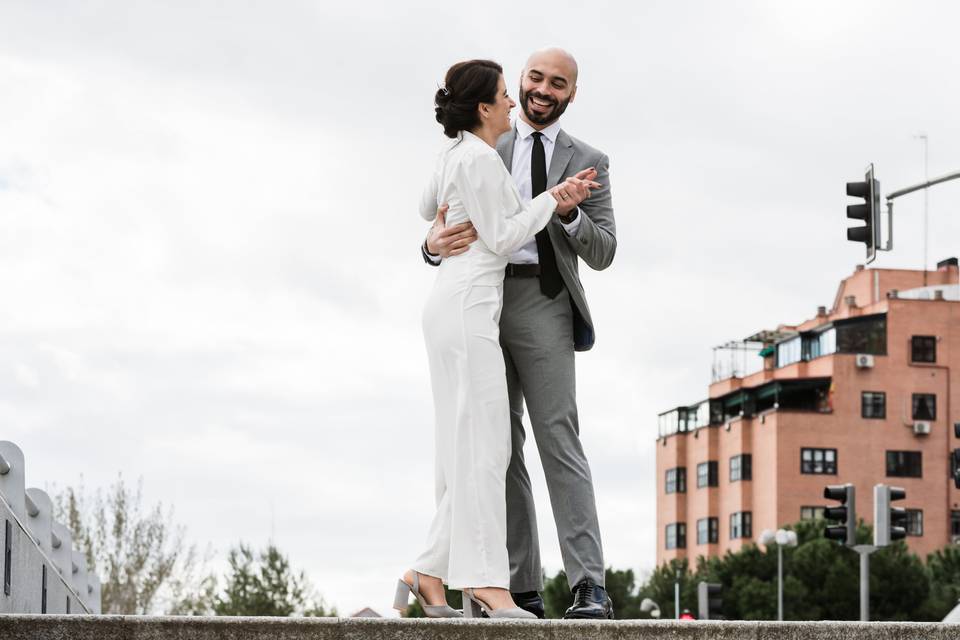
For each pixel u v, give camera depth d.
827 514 20.14
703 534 85.75
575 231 6.80
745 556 59.03
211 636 4.60
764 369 84.00
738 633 5.02
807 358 82.19
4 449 9.33
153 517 53.19
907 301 79.56
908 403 79.06
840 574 55.56
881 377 79.19
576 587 6.76
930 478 78.44
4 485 9.25
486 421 6.02
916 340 79.44
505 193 6.14
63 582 11.64
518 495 7.10
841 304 89.94
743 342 88.19
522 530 7.09
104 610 52.12
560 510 6.84
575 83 7.17
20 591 8.29
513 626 4.86
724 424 84.38
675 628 4.98
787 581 56.25
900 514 19.86
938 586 56.28
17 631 4.48
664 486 91.06
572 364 6.97
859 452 78.69
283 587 50.47
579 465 6.88
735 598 57.53
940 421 78.88
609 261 7.08
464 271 6.13
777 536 47.47
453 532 5.94
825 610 55.31
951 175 18.08
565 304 6.98
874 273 86.88
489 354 6.08
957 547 58.19
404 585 6.14
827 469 78.50
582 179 6.88
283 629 4.67
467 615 5.97
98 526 53.00
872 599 54.88
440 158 6.35
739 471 81.94
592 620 4.95
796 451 78.62
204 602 52.53
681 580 62.47
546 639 4.88
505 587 5.90
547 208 6.30
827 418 78.69
